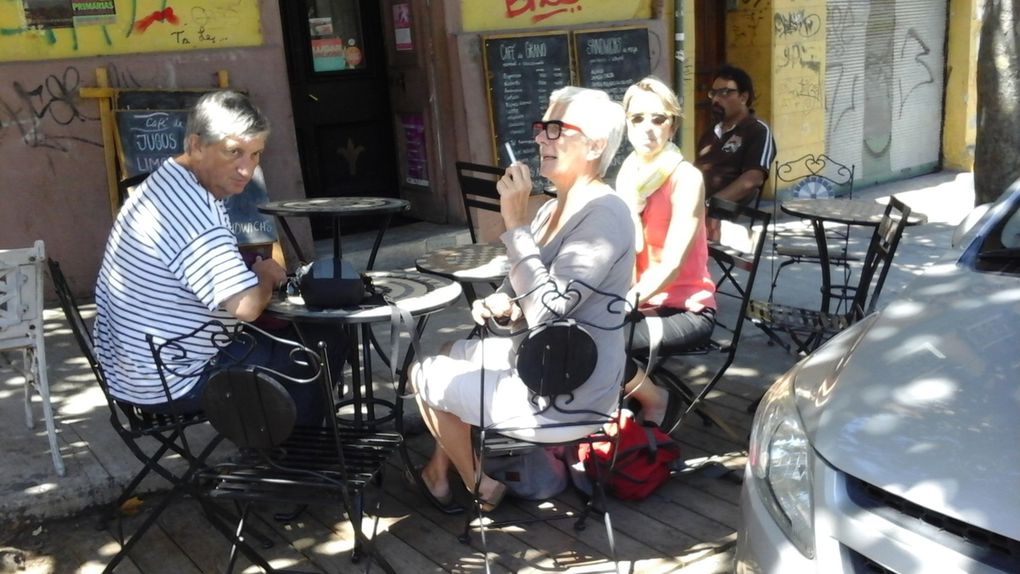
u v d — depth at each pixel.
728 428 4.41
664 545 3.62
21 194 6.18
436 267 4.05
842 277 7.34
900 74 11.64
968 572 2.10
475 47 7.40
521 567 3.48
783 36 9.96
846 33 10.80
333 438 3.34
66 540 3.68
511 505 3.91
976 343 2.69
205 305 3.16
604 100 3.26
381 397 4.84
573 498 3.97
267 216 6.54
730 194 6.20
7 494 3.73
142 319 3.26
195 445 4.19
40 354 3.78
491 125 7.49
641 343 3.98
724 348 4.29
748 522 2.64
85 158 6.32
